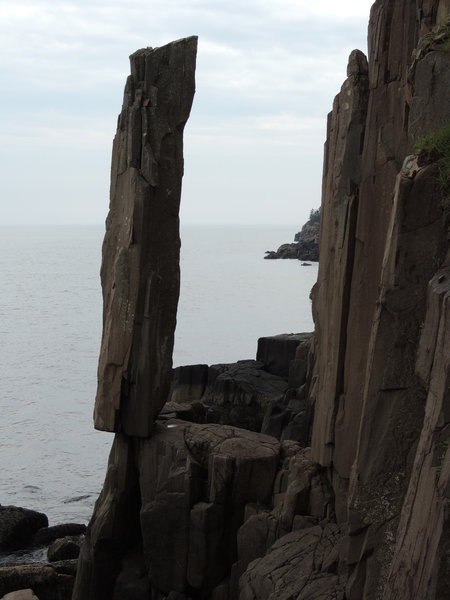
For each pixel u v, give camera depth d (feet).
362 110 70.69
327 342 73.26
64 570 92.73
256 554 76.54
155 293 84.58
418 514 42.78
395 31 67.77
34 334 339.57
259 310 399.85
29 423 188.85
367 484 52.85
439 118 55.11
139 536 87.20
